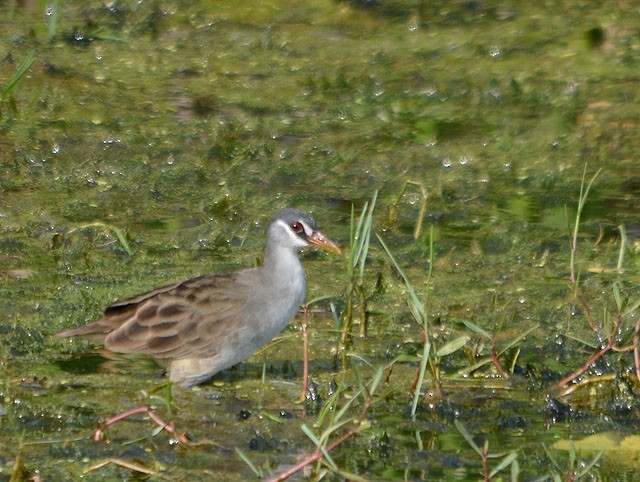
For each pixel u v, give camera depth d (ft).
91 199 49.57
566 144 57.16
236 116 59.16
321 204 50.16
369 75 65.21
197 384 34.96
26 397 33.40
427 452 30.81
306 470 29.40
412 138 57.72
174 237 46.24
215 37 70.59
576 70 66.69
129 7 74.18
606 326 35.50
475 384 35.24
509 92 63.41
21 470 28.48
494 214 49.83
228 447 30.76
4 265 43.01
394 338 38.27
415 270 44.24
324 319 39.83
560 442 31.60
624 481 29.30
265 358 37.11
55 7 65.16
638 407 34.01
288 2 76.79
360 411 33.19
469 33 72.43
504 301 41.55
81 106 59.57
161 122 58.18
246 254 44.96
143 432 31.45
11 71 63.21
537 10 76.95
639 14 76.23
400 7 76.74
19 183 50.67
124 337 34.60
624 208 50.55
